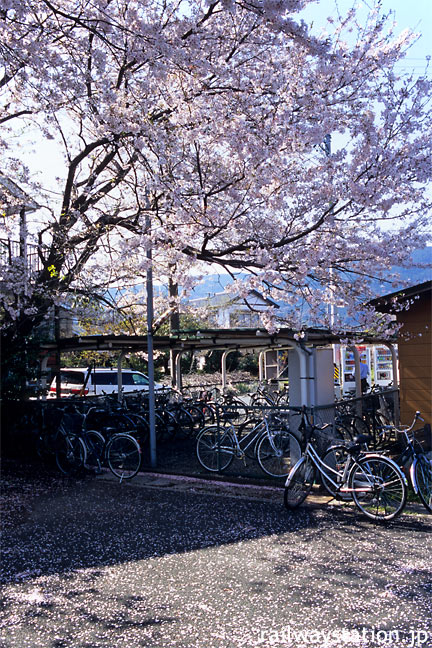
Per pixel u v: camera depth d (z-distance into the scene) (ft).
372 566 15.38
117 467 28.58
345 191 23.86
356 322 27.14
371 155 23.30
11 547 17.98
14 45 22.97
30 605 13.65
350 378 54.13
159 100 25.67
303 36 20.86
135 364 75.20
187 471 29.17
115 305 35.60
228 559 16.26
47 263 32.86
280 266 24.80
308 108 23.24
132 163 27.12
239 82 23.39
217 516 20.88
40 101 24.59
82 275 33.32
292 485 21.63
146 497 24.25
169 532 19.06
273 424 27.32
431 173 23.89
